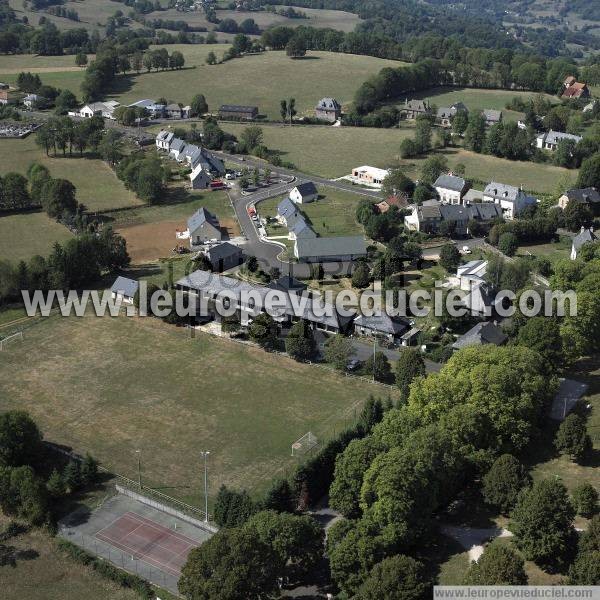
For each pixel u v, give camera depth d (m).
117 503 133.12
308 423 153.50
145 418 155.62
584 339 170.00
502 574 103.62
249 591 103.69
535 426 142.38
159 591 113.94
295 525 113.69
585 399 157.75
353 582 109.12
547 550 109.25
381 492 115.69
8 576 118.31
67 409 158.38
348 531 114.81
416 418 136.12
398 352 179.75
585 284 180.75
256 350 180.00
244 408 158.75
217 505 125.38
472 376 140.25
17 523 128.12
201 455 144.50
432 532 121.06
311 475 131.25
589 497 121.19
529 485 123.81
